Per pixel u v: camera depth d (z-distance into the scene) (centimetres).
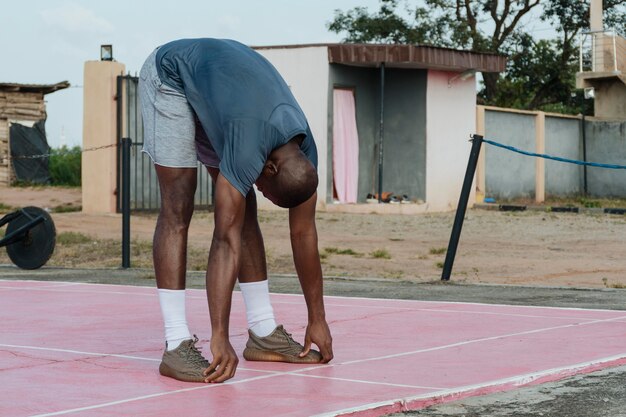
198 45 431
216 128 411
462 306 693
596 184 2647
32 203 2219
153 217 1827
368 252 1329
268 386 396
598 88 2712
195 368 407
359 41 3475
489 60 2166
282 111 407
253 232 461
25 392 385
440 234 1617
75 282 887
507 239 1538
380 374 421
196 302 706
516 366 441
